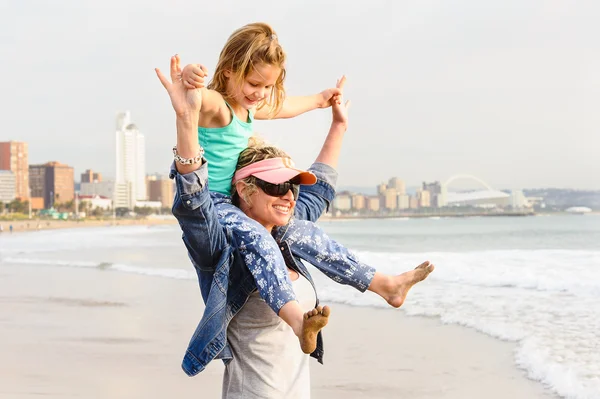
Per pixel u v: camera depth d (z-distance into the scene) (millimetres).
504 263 16062
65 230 94500
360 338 7934
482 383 5895
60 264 21328
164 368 6512
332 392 5688
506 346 7324
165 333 8461
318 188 2629
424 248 31625
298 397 2223
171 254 26297
